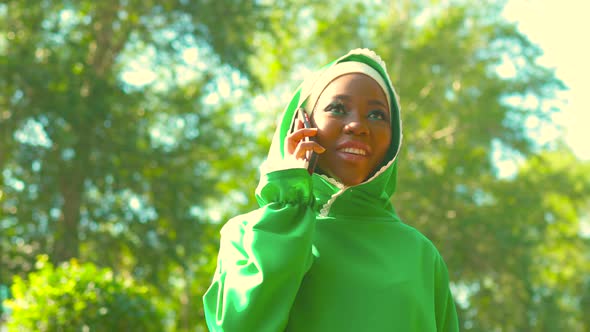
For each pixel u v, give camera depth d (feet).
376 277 6.83
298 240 6.29
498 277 67.15
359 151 6.93
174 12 59.26
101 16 59.82
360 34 75.77
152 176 55.88
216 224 65.77
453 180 68.85
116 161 53.78
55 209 53.06
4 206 52.31
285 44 75.51
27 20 54.70
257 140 75.05
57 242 51.13
